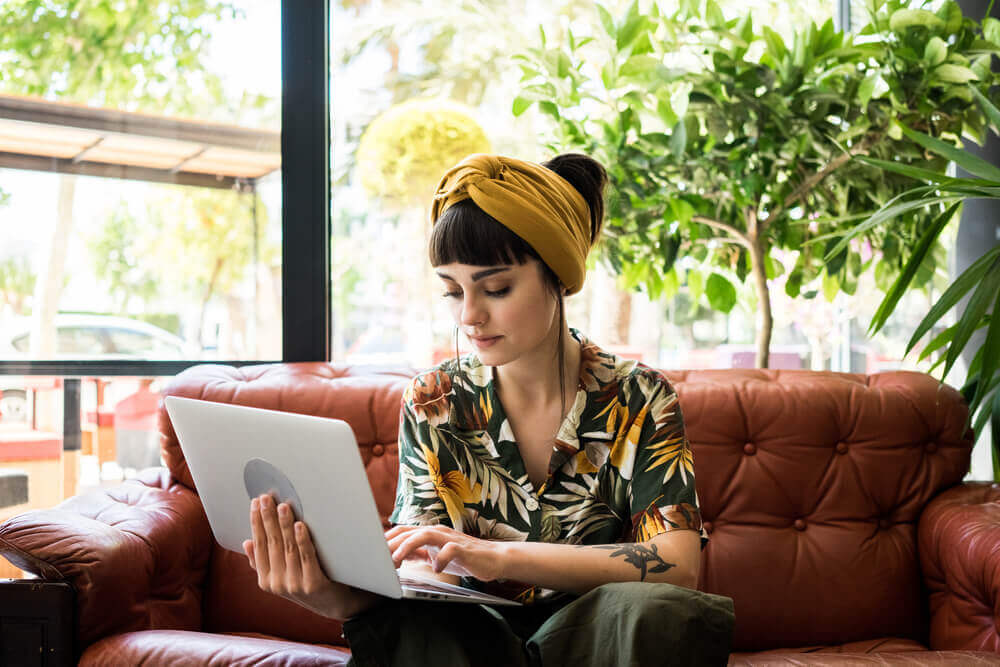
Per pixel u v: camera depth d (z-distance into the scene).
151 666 1.15
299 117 2.08
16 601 1.21
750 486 1.63
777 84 1.88
